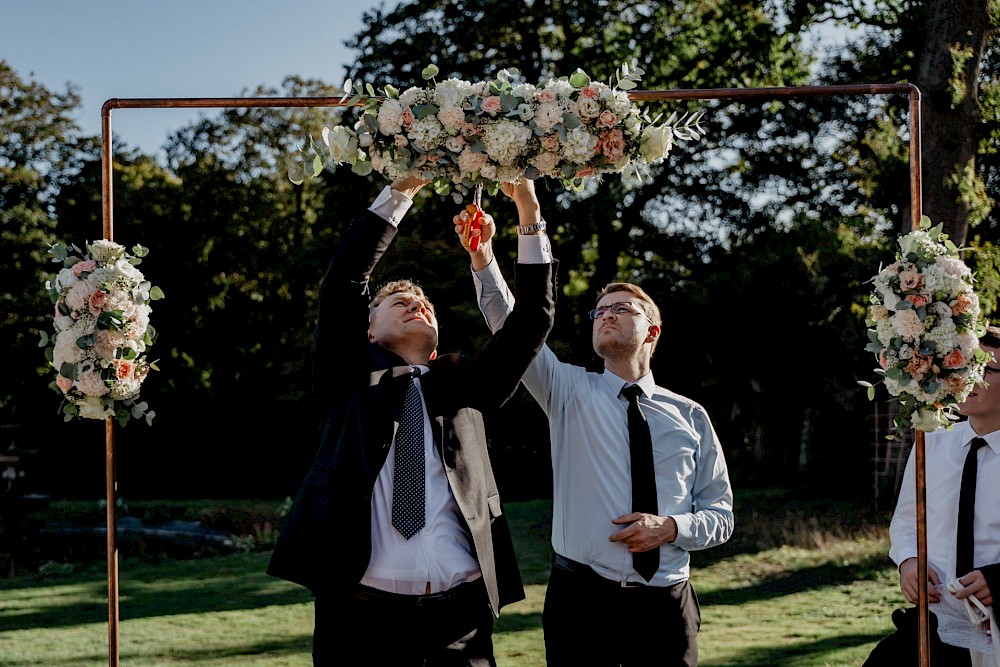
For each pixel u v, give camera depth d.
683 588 3.50
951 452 3.47
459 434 3.16
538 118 3.11
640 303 3.68
